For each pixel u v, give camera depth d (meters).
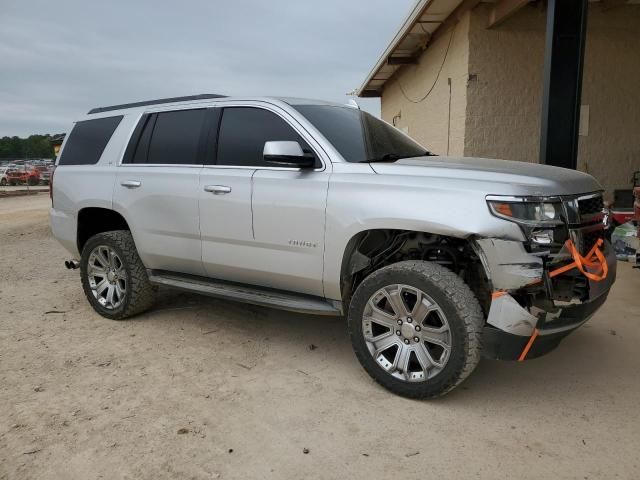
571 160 5.92
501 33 8.38
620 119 8.80
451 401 3.23
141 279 4.66
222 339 4.32
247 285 4.11
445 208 3.02
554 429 2.91
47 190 32.59
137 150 4.64
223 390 3.40
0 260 7.91
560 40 5.75
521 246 2.88
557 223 2.95
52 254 8.43
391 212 3.16
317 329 4.55
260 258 3.82
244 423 3.00
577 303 3.21
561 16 5.71
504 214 2.90
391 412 3.11
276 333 4.46
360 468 2.59
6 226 12.75
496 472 2.54
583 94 8.70
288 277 3.73
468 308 2.98
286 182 3.65
